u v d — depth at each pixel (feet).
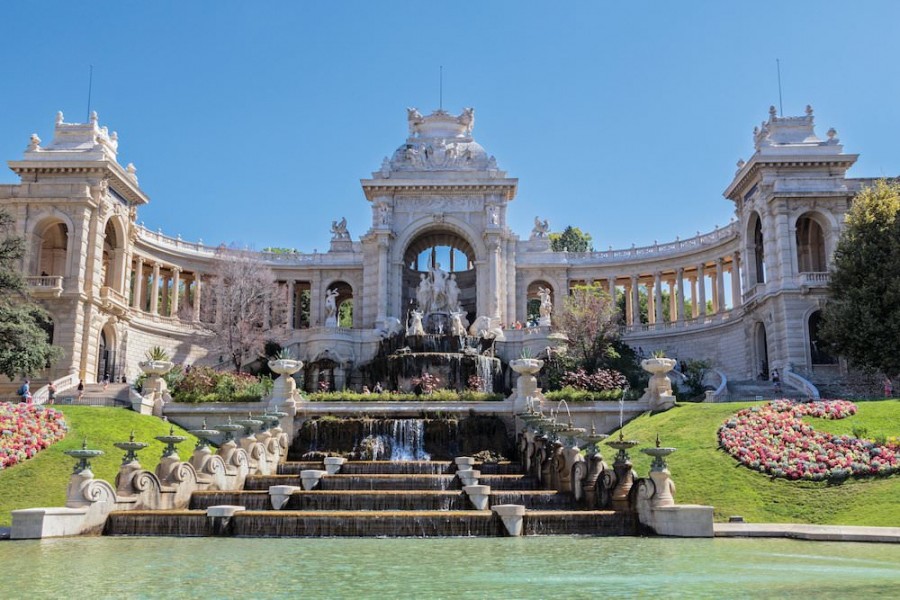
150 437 135.74
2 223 178.19
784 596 48.70
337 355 231.09
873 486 97.86
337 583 54.19
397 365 202.80
